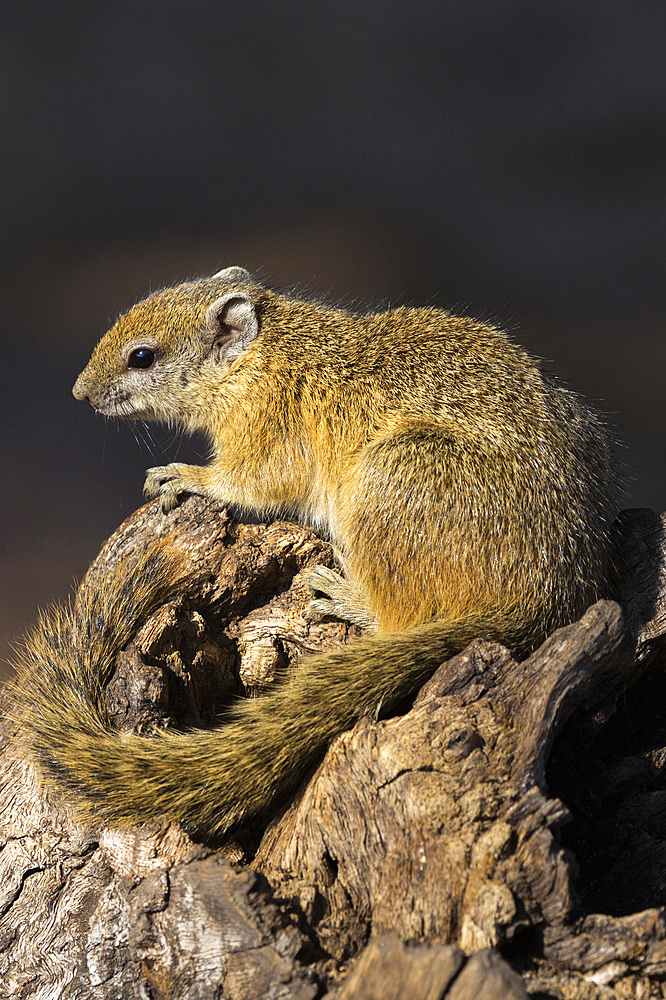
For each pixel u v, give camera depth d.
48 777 2.75
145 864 2.73
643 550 2.78
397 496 2.77
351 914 2.72
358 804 2.73
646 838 2.75
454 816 2.72
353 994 2.67
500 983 2.57
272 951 2.71
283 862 2.73
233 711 2.76
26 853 2.75
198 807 2.74
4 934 2.75
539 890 2.71
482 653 2.73
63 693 2.76
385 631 2.78
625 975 2.71
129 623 2.77
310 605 2.78
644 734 2.78
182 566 2.78
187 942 2.72
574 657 2.73
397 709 2.76
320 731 2.75
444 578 2.77
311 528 2.80
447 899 2.71
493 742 2.72
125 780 2.75
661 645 2.77
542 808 2.72
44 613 2.77
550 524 2.77
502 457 2.78
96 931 2.74
